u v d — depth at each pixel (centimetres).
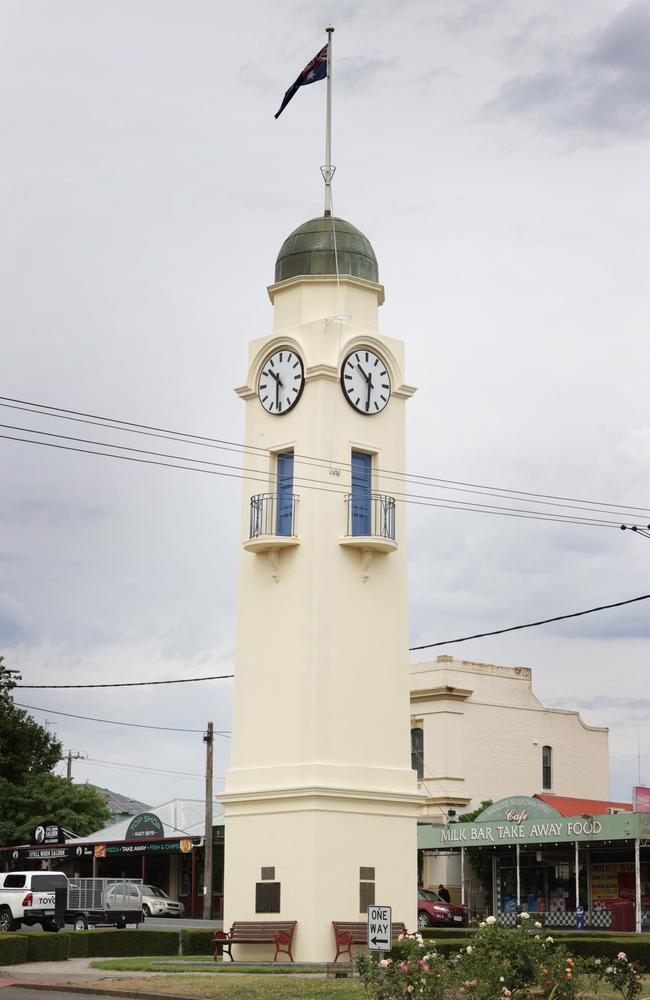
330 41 4172
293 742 3588
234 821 3681
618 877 5459
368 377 3841
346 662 3644
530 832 5428
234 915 3612
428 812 6700
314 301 3875
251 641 3762
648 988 2611
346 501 3728
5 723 8606
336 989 2628
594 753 7419
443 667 6800
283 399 3812
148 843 7138
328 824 3500
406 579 3822
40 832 8044
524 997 2166
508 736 7006
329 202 4066
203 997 2536
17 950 3462
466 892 6116
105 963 3450
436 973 2195
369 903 3531
